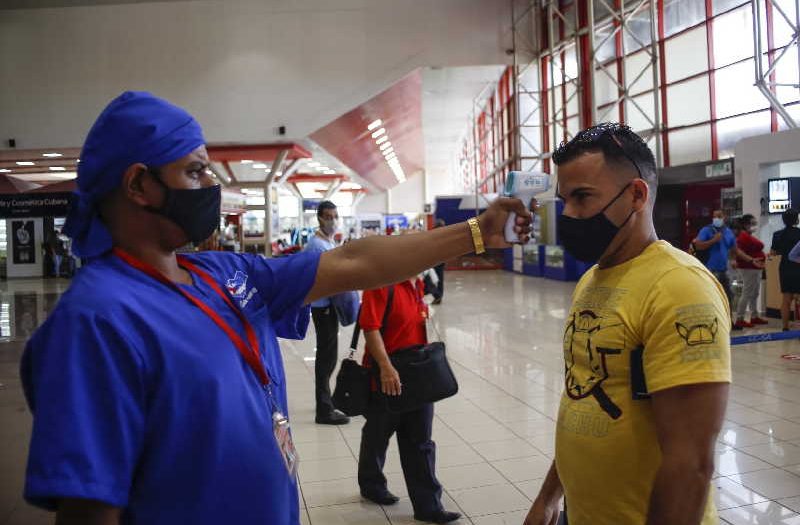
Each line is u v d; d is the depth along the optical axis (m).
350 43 18.14
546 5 18.97
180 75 17.91
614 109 17.23
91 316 0.95
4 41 17.69
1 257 23.91
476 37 18.83
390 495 3.43
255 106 18.06
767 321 9.12
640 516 1.27
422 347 3.15
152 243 1.12
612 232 1.30
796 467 3.72
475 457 4.08
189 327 1.05
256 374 1.16
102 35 17.75
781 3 12.30
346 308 4.61
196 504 0.99
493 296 14.63
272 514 1.08
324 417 4.89
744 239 8.64
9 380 5.89
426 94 29.59
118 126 1.07
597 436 1.31
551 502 1.66
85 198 1.10
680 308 1.20
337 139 21.52
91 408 0.92
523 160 20.62
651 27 14.85
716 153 14.26
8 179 27.02
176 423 0.98
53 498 0.89
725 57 13.88
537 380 6.16
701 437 1.14
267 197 19.36
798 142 8.97
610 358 1.30
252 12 17.92
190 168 1.11
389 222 32.59
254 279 1.32
